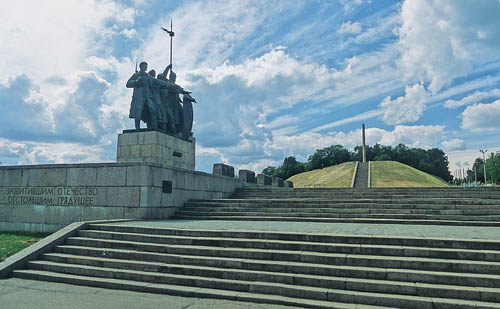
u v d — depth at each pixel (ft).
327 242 26.78
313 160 394.11
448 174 368.27
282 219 43.01
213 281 23.48
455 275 20.88
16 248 34.37
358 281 21.42
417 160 375.86
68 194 46.47
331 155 393.70
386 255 24.35
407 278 21.57
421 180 217.15
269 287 22.20
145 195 42.73
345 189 60.23
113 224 35.68
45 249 30.50
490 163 328.29
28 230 47.88
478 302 19.03
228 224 37.78
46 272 27.61
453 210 41.09
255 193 62.64
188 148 65.72
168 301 21.58
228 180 64.39
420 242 24.97
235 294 22.04
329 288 21.75
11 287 24.84
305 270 23.40
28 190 48.57
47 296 22.75
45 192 47.70
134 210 43.04
